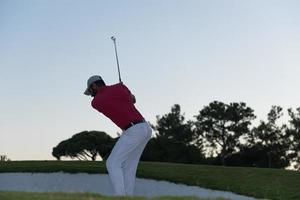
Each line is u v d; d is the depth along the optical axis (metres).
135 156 11.02
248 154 59.78
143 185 22.23
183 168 24.33
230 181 21.80
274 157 59.47
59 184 23.53
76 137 49.47
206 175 22.84
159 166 24.78
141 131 10.83
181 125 59.78
